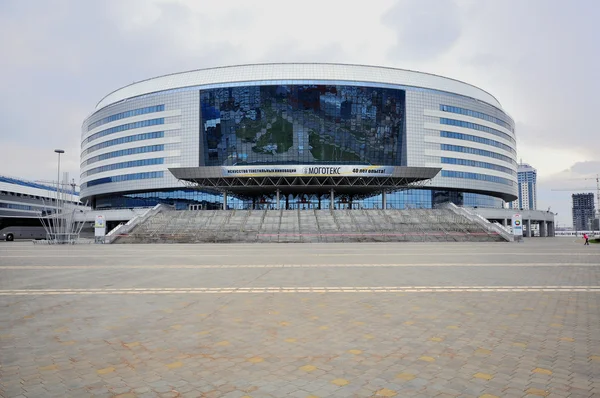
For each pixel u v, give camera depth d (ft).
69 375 16.11
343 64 252.01
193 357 18.21
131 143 266.98
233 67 254.47
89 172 292.81
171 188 256.93
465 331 22.27
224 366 17.06
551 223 293.84
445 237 160.86
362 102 245.86
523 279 42.70
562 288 36.78
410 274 47.26
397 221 184.85
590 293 34.19
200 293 34.81
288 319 25.26
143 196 271.28
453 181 262.26
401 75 259.39
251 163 242.78
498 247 111.65
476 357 18.02
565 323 23.94
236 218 187.73
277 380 15.51
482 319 25.03
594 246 120.47
